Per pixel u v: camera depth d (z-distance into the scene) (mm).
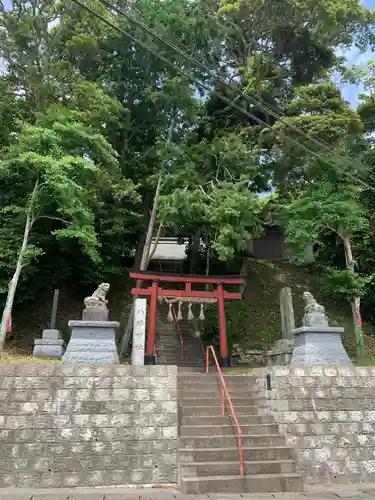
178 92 17891
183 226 17953
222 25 20219
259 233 21203
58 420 8211
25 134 13492
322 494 7469
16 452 7914
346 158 16062
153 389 8688
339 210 15492
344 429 9086
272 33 22031
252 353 17578
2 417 8109
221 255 14883
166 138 19594
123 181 17297
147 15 17969
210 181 16984
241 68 20781
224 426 8812
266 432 8898
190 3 19312
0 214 15539
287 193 21438
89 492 7387
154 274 14781
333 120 16781
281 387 9227
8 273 15352
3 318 12570
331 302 21688
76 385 8508
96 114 16375
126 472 7984
